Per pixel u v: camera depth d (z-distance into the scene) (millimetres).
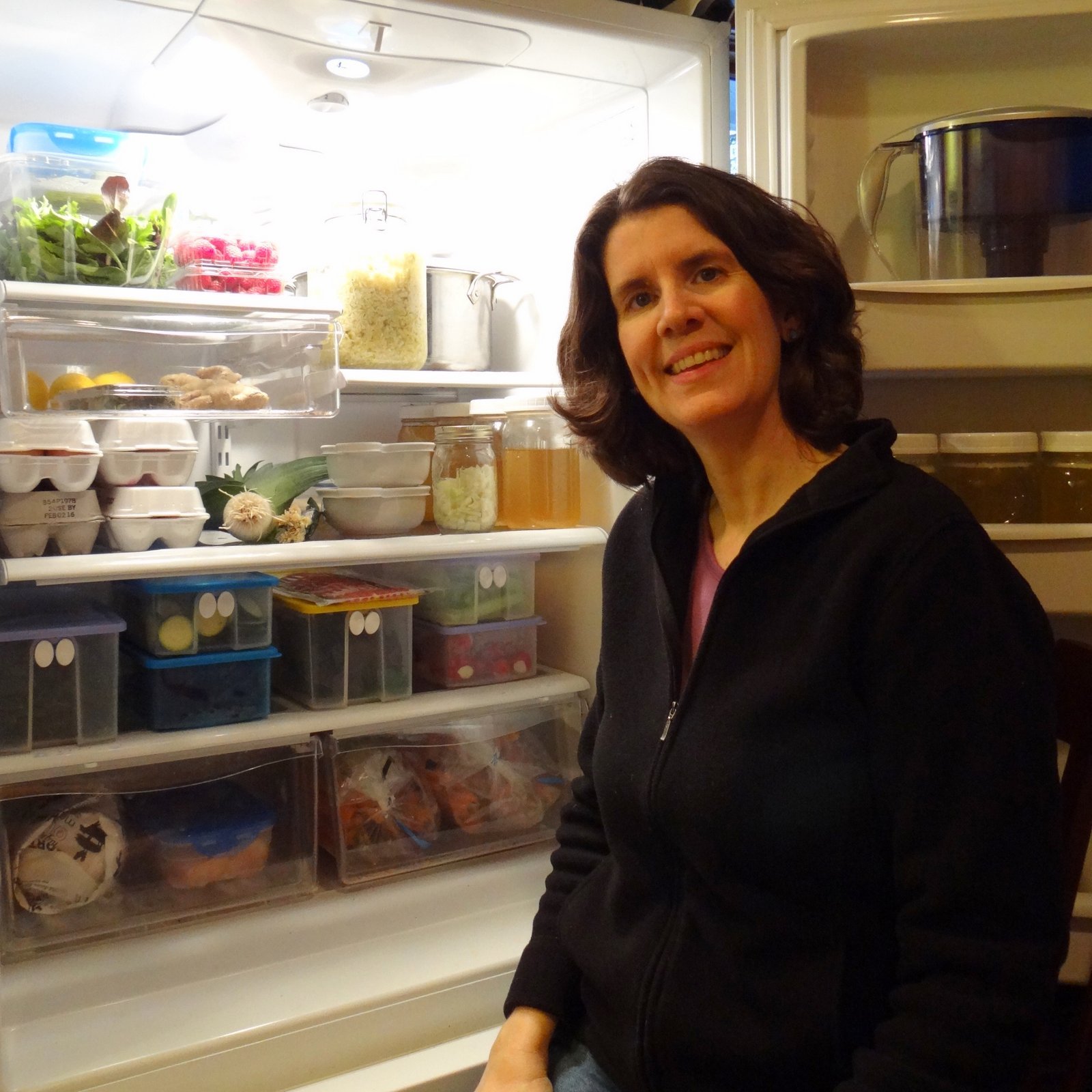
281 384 1312
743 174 1236
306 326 1302
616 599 1080
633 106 1458
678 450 1069
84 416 1187
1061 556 1182
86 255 1198
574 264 1043
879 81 1356
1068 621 1365
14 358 1142
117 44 1249
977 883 763
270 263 1322
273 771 1381
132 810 1301
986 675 778
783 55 1245
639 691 1004
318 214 1597
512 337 1738
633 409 1081
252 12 1160
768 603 886
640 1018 894
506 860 1555
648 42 1283
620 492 1536
